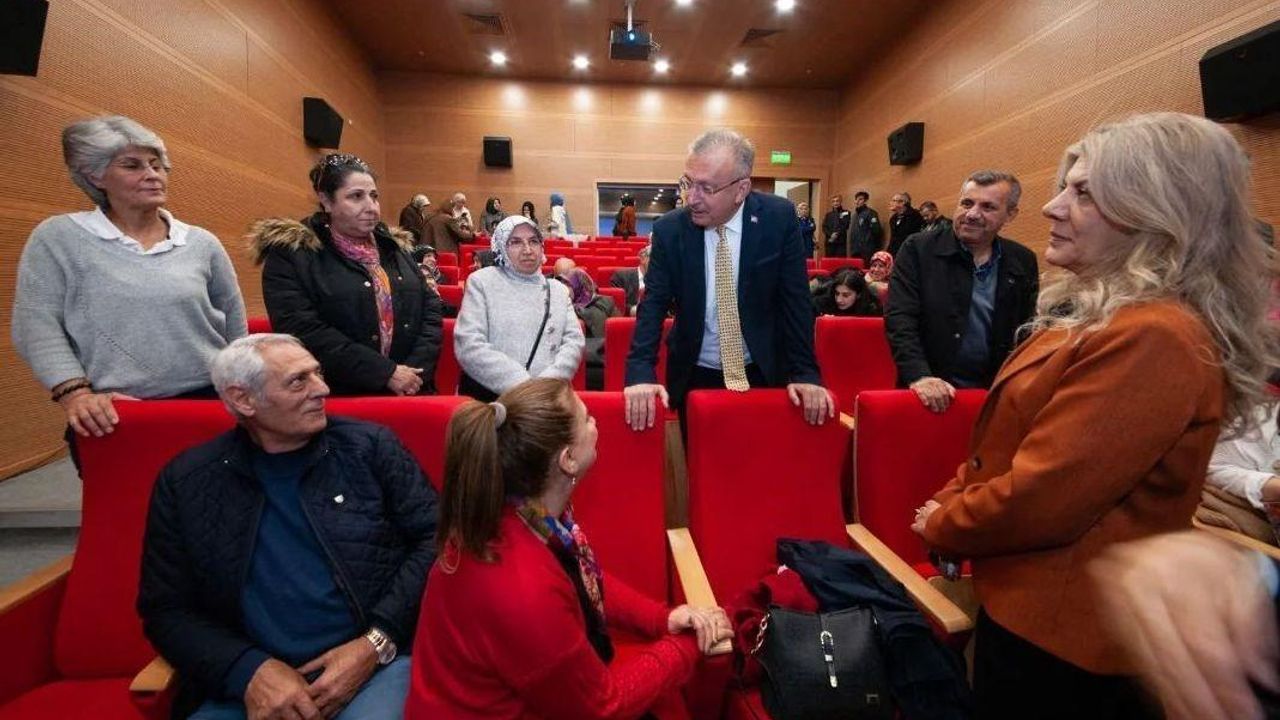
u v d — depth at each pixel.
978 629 0.95
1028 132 5.38
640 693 0.93
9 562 2.13
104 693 1.15
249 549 1.09
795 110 10.00
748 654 1.13
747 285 1.52
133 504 1.24
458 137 9.60
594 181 9.89
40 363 1.33
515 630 0.79
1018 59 5.49
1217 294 0.72
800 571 1.29
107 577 1.22
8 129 2.72
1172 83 3.97
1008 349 1.89
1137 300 0.75
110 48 3.44
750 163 1.40
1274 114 3.28
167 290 1.44
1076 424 0.73
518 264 1.92
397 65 9.07
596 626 1.02
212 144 4.59
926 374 1.82
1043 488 0.75
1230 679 0.29
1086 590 0.78
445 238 7.29
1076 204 0.82
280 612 1.09
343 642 1.11
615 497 1.42
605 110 9.82
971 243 1.85
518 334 1.90
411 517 1.21
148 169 1.42
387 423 1.31
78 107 3.17
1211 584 0.31
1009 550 0.84
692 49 8.25
